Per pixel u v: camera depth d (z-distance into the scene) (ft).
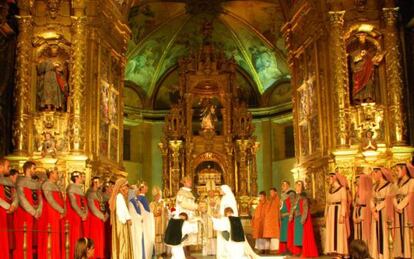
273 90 97.04
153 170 95.40
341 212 50.03
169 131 85.46
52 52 61.62
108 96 66.80
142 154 95.66
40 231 39.70
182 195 48.73
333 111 60.08
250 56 96.94
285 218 56.70
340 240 49.67
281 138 95.04
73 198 43.62
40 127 59.52
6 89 58.70
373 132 59.47
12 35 60.18
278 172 94.12
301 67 71.41
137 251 43.96
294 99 73.15
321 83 63.62
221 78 86.99
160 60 97.35
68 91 61.05
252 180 83.87
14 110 58.23
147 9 87.71
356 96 60.90
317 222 60.75
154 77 98.17
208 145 85.15
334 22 61.11
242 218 78.07
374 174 46.37
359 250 21.12
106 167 64.03
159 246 58.29
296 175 71.26
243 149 84.23
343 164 58.13
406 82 60.08
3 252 35.35
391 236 43.14
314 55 65.36
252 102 97.86
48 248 40.04
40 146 59.16
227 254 43.57
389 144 59.00
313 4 65.00
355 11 61.87
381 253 44.09
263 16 89.56
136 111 95.71
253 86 98.17
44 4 61.98
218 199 60.23
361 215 47.21
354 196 52.29
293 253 54.19
